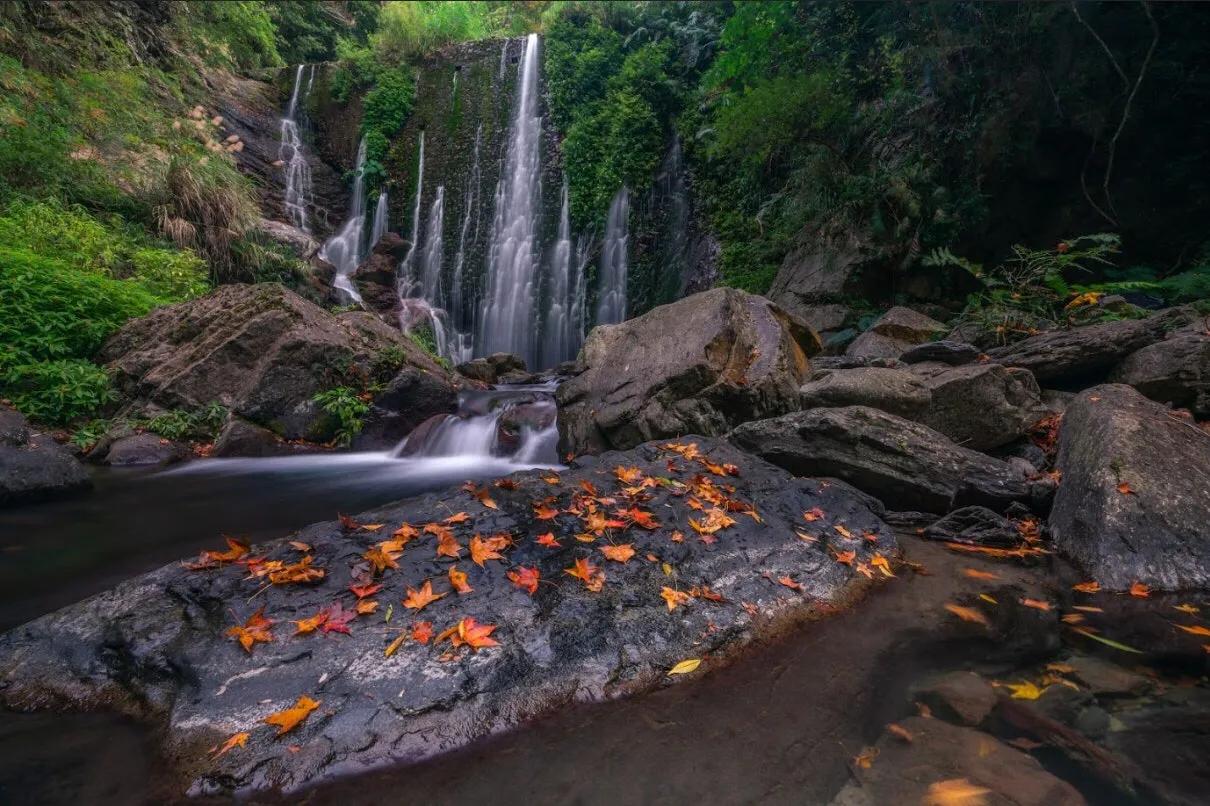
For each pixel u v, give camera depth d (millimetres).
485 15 21297
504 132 16016
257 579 2150
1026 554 2982
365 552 2344
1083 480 3141
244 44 17641
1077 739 1545
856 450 3756
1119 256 8141
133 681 1756
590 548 2473
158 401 6117
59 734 1588
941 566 2822
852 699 1752
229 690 1670
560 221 14922
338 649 1821
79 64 11383
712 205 12859
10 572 2928
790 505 3143
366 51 17641
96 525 3707
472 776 1450
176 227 9242
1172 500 2809
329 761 1469
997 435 4195
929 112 9023
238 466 5609
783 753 1516
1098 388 3932
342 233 16125
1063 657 1987
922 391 4281
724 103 11047
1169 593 2494
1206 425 3879
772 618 2229
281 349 6355
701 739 1581
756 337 5188
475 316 15539
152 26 14398
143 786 1410
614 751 1539
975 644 2082
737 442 4191
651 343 5410
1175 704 1703
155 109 12219
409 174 16844
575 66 15281
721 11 14156
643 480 3287
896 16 8594
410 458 6203
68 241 7504
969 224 8344
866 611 2348
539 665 1828
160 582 2172
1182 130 7672
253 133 15828
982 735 1565
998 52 8227
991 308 6801
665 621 2094
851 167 9477
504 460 6047
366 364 6777
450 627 1933
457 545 2404
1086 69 7777
